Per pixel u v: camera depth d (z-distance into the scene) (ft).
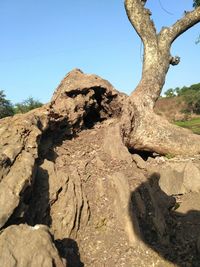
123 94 12.03
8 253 5.69
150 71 13.25
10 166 7.23
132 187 8.74
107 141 10.27
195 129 32.94
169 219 8.51
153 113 12.16
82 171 9.29
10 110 50.80
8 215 6.36
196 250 7.72
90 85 11.05
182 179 9.87
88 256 7.53
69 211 7.95
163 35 13.82
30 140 8.30
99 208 8.47
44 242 5.98
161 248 7.77
